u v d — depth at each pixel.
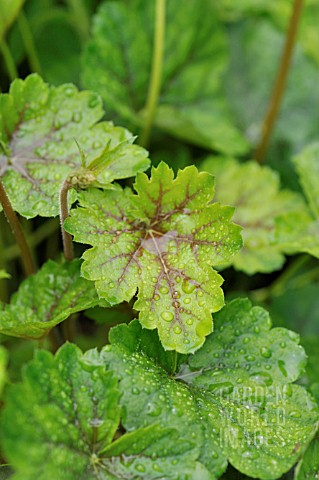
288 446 0.66
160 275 0.67
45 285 0.72
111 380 0.65
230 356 0.69
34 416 0.62
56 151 0.72
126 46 0.85
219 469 0.65
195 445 0.65
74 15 0.92
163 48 0.88
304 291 0.86
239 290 0.90
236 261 0.78
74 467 0.63
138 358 0.67
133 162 0.70
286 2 0.92
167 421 0.65
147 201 0.68
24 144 0.72
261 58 0.96
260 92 0.95
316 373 0.75
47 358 0.64
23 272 0.87
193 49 0.89
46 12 0.91
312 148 0.82
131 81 0.85
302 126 0.94
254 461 0.65
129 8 0.87
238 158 0.93
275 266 0.78
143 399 0.66
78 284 0.72
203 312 0.67
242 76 0.96
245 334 0.69
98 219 0.68
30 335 0.70
